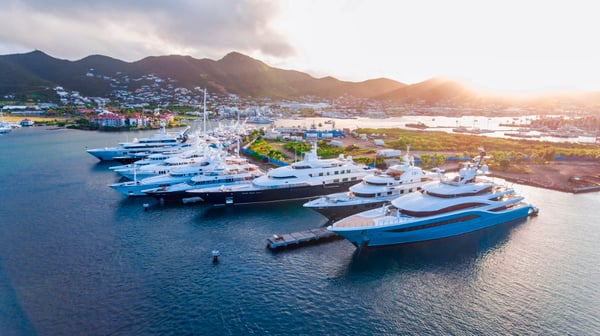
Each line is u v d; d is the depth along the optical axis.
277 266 53.81
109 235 65.00
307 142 188.50
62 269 52.19
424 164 126.69
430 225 60.75
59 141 187.75
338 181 88.00
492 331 39.72
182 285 48.28
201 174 94.62
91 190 95.31
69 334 38.44
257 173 96.38
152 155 121.31
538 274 52.03
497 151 151.12
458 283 49.62
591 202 85.31
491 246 60.78
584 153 138.38
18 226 69.00
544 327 40.50
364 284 49.22
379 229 56.56
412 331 39.69
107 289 47.06
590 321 41.62
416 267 53.84
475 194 67.38
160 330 39.28
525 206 73.12
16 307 42.91
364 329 40.00
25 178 108.12
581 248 60.38
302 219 73.81
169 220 73.12
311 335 38.94
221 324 40.47
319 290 47.66
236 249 59.47
